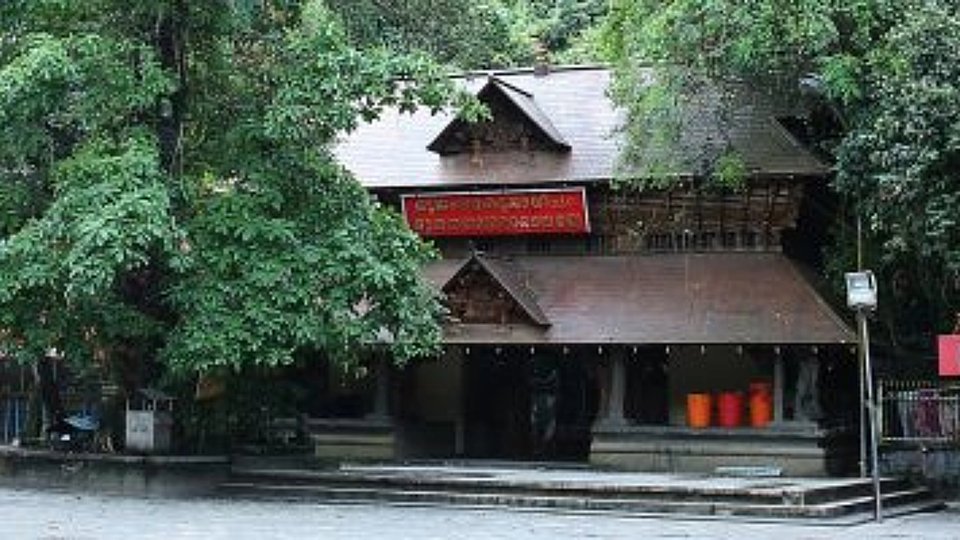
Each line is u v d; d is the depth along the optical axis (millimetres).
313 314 20828
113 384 24141
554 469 25766
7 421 29344
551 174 27594
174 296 20859
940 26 21969
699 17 24219
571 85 30672
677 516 19438
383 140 30500
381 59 21469
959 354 20359
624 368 26219
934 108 21141
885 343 26219
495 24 50375
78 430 24953
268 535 16328
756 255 26656
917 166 20969
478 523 18188
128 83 21078
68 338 21922
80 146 21594
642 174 26203
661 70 25562
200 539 15766
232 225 21031
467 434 28969
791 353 25188
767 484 21172
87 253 19234
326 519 18578
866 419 24422
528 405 29078
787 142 26266
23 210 22188
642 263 27344
